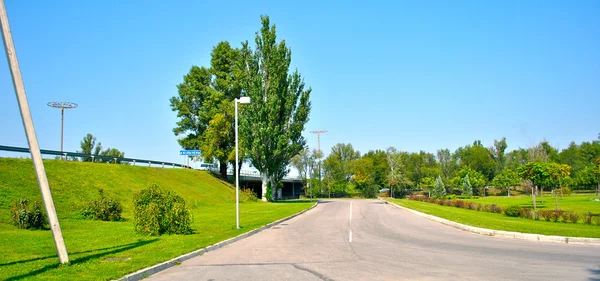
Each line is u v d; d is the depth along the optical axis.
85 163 35.31
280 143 51.38
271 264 10.98
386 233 18.94
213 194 48.50
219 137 56.91
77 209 24.69
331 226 22.69
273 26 52.12
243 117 52.22
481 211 36.25
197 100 60.94
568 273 9.47
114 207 23.39
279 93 51.78
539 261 11.13
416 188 100.56
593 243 14.98
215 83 60.41
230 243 15.73
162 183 42.12
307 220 27.12
